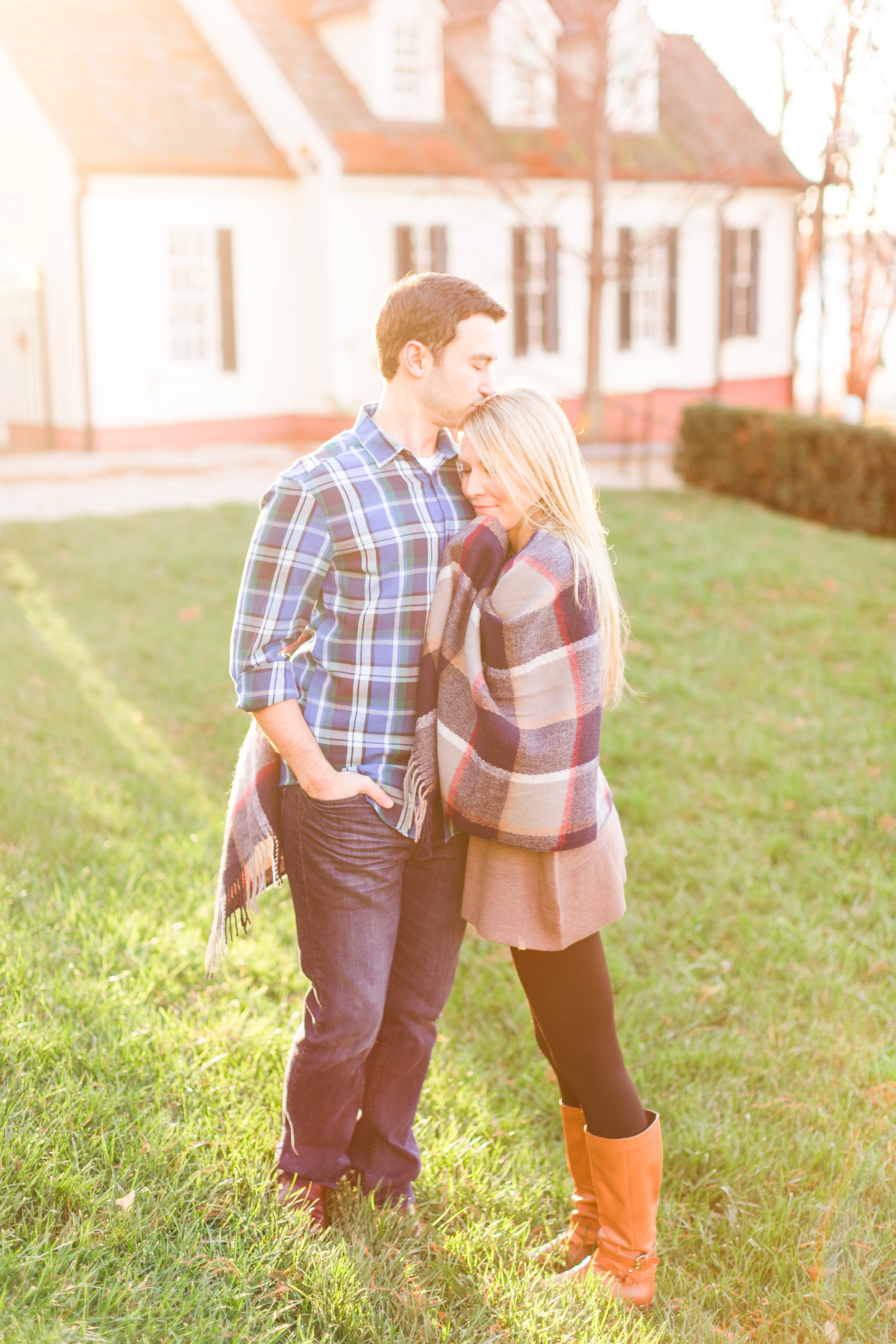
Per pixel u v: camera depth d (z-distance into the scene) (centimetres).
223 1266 229
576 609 227
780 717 620
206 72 1889
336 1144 262
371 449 236
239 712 637
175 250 1772
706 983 385
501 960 395
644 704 644
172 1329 210
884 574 912
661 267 2178
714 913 428
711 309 2262
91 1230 229
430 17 1883
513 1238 265
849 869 458
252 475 1553
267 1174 264
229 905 249
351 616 234
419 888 253
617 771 561
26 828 446
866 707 632
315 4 1950
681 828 494
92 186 1659
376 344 239
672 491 1327
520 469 230
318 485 229
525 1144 301
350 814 237
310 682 239
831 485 1166
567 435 235
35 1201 239
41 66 1727
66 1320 207
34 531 1086
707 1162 299
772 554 970
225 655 736
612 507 1198
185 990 348
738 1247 275
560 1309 239
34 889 390
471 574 231
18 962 326
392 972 261
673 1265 272
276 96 1825
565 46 1956
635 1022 361
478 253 1967
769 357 2384
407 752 240
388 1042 264
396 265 1881
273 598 230
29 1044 288
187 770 552
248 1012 337
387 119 1873
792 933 408
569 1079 254
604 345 2136
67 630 780
